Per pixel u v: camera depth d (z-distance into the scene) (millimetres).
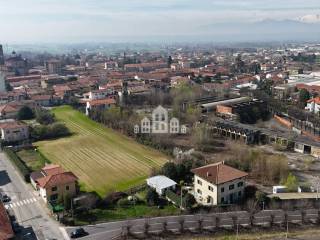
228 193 91500
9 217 84000
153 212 87438
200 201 94500
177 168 104875
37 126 158375
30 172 112688
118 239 76062
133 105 193625
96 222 83625
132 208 90188
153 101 197125
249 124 170750
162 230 79125
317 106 192625
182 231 78562
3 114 184875
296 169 115875
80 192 100750
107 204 92250
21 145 144125
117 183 107500
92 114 182250
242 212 86062
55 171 103312
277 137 141750
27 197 98438
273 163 107938
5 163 126750
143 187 101625
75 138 153875
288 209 86875
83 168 120188
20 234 78938
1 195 99250
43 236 77875
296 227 79312
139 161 125250
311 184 102875
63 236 77875
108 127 167750
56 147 142625
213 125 156250
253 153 116812
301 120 173125
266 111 189500
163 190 95812
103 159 128125
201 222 80375
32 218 86438
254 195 94125
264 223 81125
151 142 139750
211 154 128125
